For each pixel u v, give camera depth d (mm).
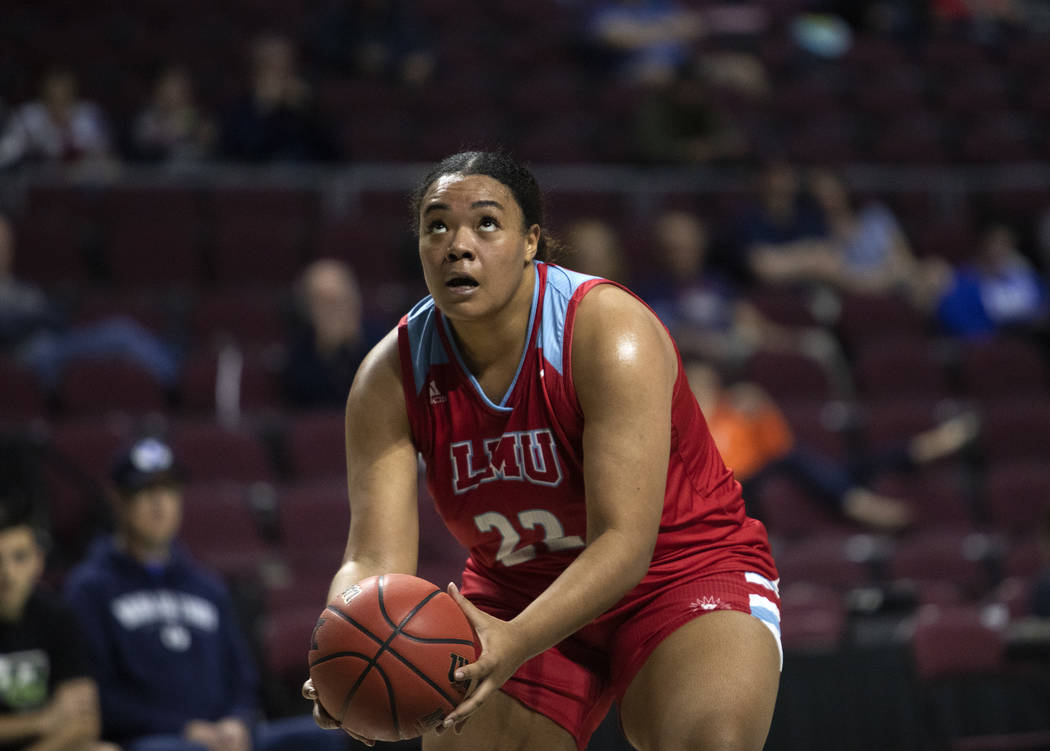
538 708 6203
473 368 5977
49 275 19234
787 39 32094
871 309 21094
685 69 26109
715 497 6258
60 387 16219
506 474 5969
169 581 11398
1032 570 16031
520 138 24953
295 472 15906
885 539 16625
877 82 30891
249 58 26375
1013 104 30734
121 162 22672
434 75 27828
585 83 28516
